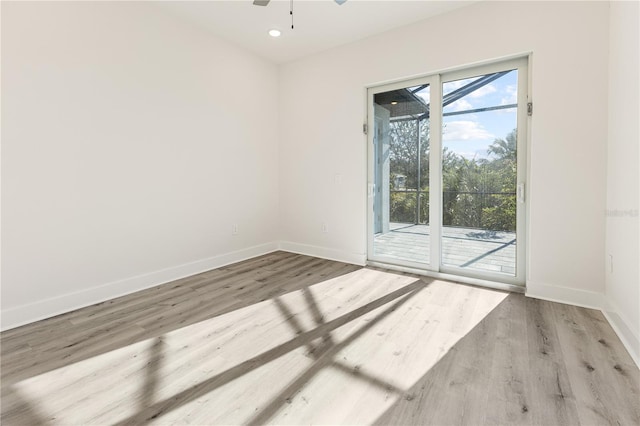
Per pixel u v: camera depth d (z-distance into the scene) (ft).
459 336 6.64
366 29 11.11
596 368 5.42
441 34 10.07
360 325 7.21
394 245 11.87
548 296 8.59
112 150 8.93
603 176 7.77
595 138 7.83
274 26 11.00
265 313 7.91
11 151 7.16
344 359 5.83
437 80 10.48
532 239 8.75
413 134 11.18
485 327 7.02
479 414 4.40
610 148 7.49
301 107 13.85
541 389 4.91
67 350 6.21
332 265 12.34
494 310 7.94
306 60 13.53
